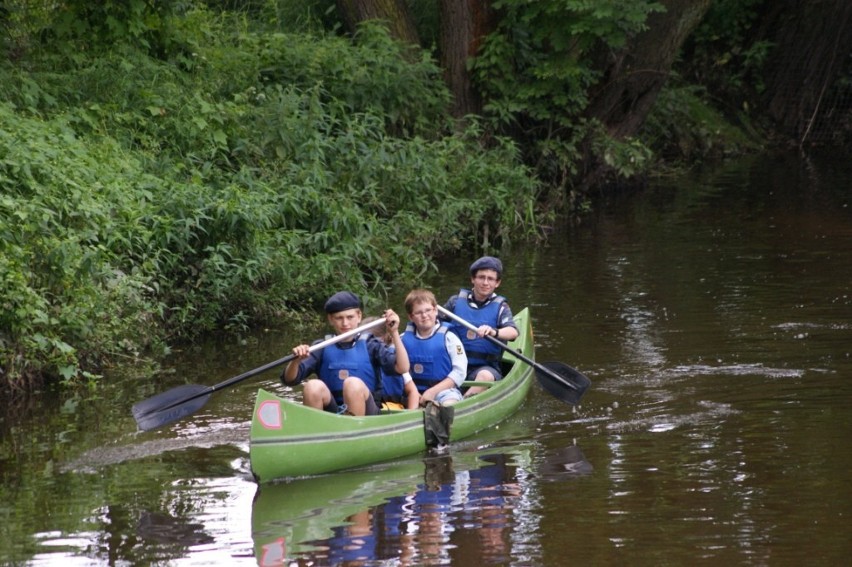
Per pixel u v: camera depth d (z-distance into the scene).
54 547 10.26
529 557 9.60
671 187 39.97
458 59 33.88
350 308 13.96
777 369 15.90
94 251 17.42
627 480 11.59
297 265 21.64
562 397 14.91
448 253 28.72
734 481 11.37
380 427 12.91
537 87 33.34
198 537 10.45
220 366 17.86
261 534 10.47
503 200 29.58
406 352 14.34
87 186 19.42
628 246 28.11
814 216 31.17
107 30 26.00
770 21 52.75
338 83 30.34
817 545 9.61
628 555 9.55
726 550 9.56
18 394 16.23
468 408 14.00
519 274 24.95
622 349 17.59
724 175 42.56
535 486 11.58
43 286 17.19
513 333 15.94
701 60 52.16
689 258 25.81
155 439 13.91
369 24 32.12
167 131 24.50
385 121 31.22
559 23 32.72
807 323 18.69
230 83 28.23
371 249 24.19
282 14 36.47
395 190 27.25
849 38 51.81
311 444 12.36
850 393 14.53
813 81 52.38
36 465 12.90
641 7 31.41
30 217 17.03
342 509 11.12
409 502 11.27
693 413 14.02
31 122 20.50
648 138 44.19
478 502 11.15
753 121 52.62
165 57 27.75
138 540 10.39
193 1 31.42
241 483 12.13
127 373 17.50
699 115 48.41
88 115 23.16
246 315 21.08
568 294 22.33
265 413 12.16
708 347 17.42
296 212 23.00
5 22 25.23
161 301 19.91
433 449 13.41
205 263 20.38
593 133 35.38
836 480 11.26
